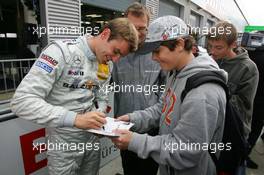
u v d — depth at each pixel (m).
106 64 1.35
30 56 2.18
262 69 2.45
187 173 1.07
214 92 0.93
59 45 1.14
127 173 2.01
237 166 1.12
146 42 1.04
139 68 1.70
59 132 1.27
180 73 1.06
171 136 1.03
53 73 1.10
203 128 0.91
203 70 0.99
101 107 1.41
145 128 1.45
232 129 1.06
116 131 1.12
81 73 1.20
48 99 1.22
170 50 1.00
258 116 2.59
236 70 1.88
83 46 1.20
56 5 2.08
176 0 6.08
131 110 1.78
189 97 0.95
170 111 1.10
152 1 4.27
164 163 1.03
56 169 1.33
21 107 1.06
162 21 1.00
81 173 1.53
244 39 3.23
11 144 1.69
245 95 1.87
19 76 2.04
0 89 1.91
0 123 1.59
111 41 1.13
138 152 1.06
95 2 2.89
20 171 1.79
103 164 2.70
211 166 1.09
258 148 3.35
